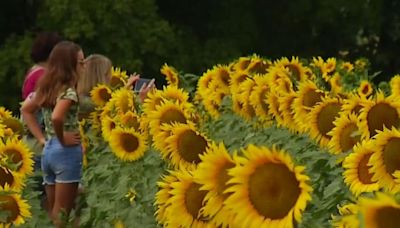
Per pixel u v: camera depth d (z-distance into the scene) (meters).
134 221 11.38
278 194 5.20
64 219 12.67
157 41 38.91
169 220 6.26
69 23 37.91
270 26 43.56
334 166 8.75
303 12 42.97
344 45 44.41
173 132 8.09
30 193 11.70
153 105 12.59
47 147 13.02
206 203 5.65
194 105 14.80
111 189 13.05
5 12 41.72
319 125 9.59
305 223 6.90
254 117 13.29
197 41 40.94
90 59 15.52
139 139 12.55
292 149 10.35
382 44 45.38
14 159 11.27
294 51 43.75
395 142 6.30
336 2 42.62
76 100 12.80
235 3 42.78
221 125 13.31
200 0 42.72
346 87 15.05
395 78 11.43
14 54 38.28
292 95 11.27
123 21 38.62
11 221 9.07
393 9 45.06
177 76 15.43
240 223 5.25
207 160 5.55
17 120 14.37
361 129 8.24
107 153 14.02
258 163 5.25
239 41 42.31
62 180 12.90
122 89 14.22
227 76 15.05
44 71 13.03
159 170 11.80
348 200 7.45
